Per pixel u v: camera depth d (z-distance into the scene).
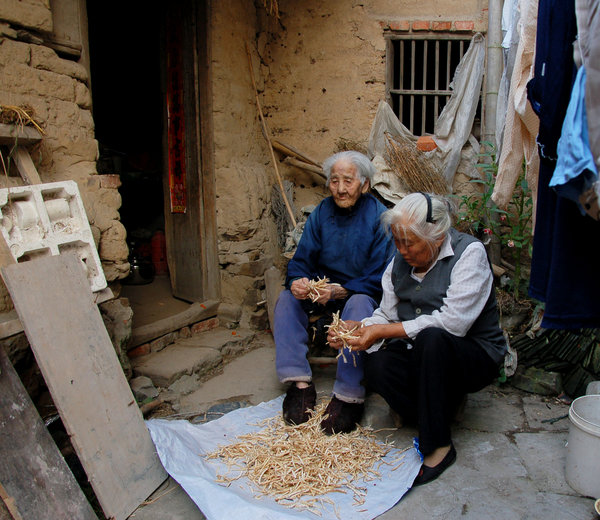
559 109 1.63
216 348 3.37
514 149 2.19
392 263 2.39
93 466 1.84
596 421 2.13
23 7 2.22
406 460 2.19
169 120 3.93
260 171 4.04
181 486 2.01
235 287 3.85
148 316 3.67
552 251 1.74
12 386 1.79
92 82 5.22
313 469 2.11
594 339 2.76
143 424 2.10
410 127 3.97
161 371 2.95
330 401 2.54
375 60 3.93
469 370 2.14
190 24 3.62
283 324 2.61
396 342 2.41
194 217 3.84
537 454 2.23
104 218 2.56
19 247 1.91
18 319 1.79
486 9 3.80
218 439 2.36
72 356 1.88
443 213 2.07
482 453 2.25
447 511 1.90
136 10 5.01
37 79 2.29
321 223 2.82
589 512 1.87
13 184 2.12
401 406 2.30
